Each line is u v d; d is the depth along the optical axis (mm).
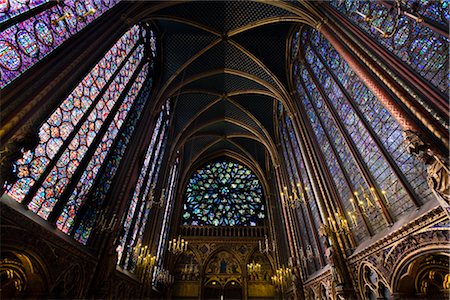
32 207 7262
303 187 16484
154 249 17500
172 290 21000
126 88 13570
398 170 8164
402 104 7344
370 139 9680
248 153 27672
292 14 14391
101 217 10852
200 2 15219
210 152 29094
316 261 14617
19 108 6113
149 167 17469
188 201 26406
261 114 23234
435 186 5648
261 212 25594
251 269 21734
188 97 22172
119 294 12320
